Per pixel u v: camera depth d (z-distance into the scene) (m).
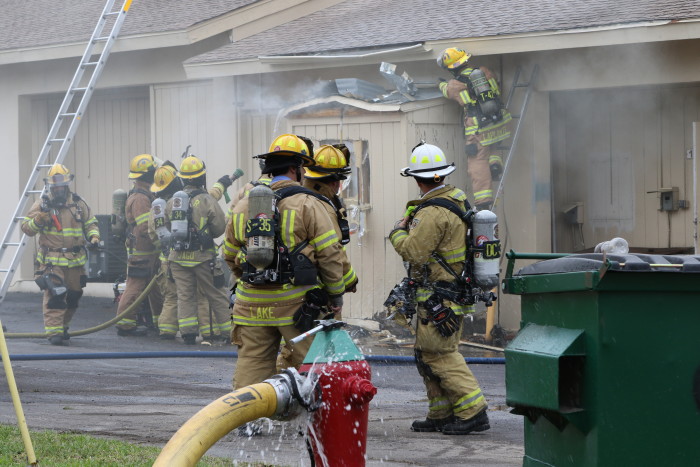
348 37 31.95
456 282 16.08
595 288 9.13
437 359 16.16
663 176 29.58
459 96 28.73
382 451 14.67
